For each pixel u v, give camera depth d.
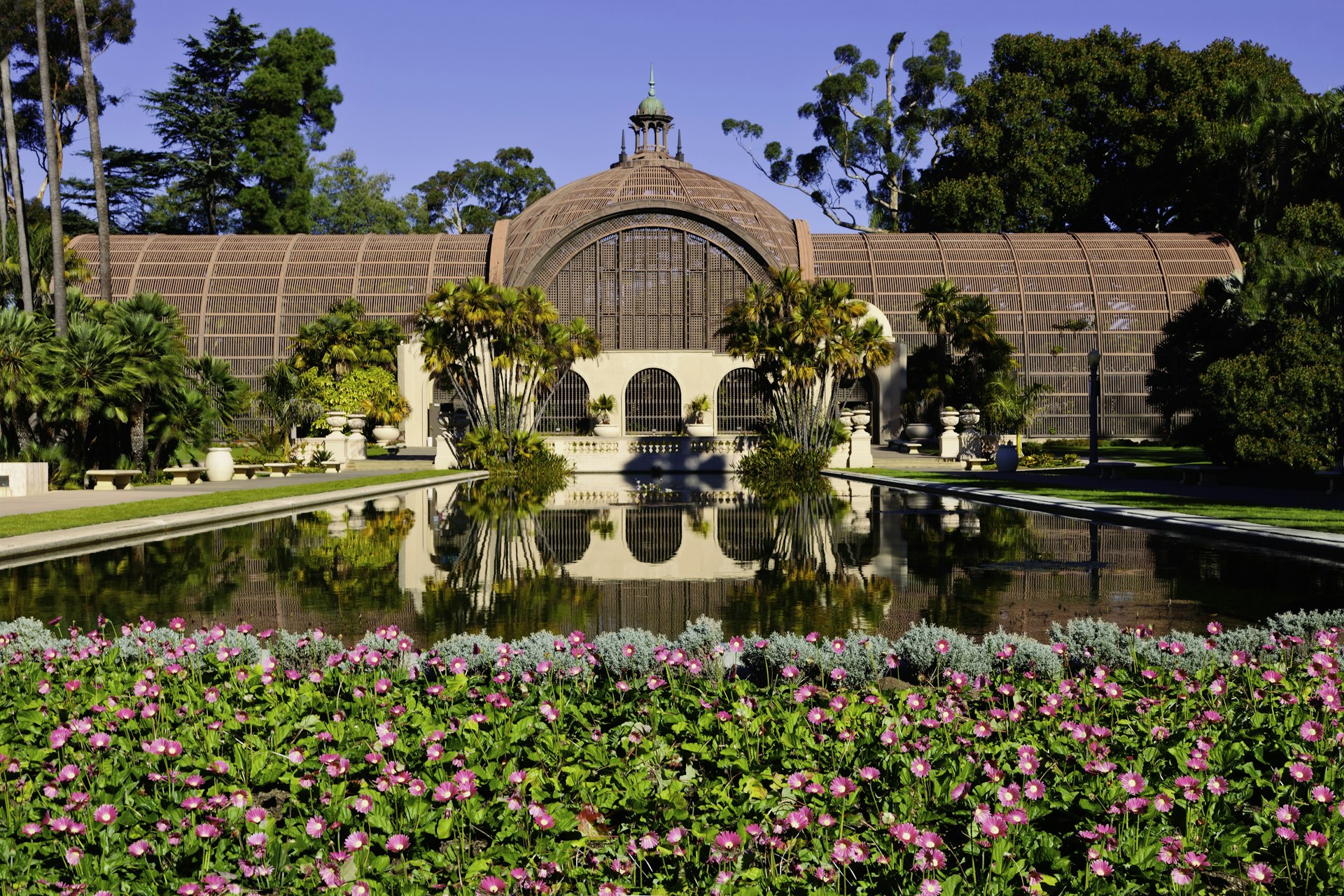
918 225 86.62
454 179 108.44
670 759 6.48
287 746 6.70
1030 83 77.12
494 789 5.87
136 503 26.97
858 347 46.09
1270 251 53.91
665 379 58.75
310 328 59.06
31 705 7.16
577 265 62.69
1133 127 75.62
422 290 69.31
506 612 12.74
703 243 62.66
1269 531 19.33
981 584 14.70
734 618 12.26
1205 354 54.69
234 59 85.44
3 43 40.16
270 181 84.56
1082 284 69.44
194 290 69.00
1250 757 6.37
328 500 30.48
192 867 5.14
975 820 5.12
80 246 70.00
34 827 5.27
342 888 4.77
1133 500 27.52
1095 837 5.13
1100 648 8.77
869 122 88.69
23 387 30.98
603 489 37.97
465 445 46.56
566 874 5.14
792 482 40.38
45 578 15.44
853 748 6.42
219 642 8.76
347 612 12.71
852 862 5.11
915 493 34.62
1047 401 67.62
